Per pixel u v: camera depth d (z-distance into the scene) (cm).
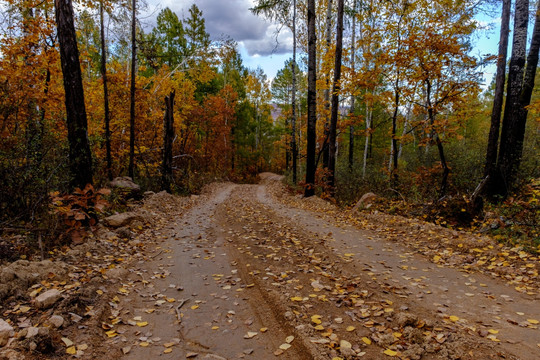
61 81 1098
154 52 1453
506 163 972
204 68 1838
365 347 286
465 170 1241
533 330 308
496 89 990
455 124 991
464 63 905
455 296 397
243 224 885
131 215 792
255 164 4384
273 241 683
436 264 528
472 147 1614
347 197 1344
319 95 2061
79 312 340
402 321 320
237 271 506
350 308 365
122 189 1088
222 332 325
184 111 2441
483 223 737
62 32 600
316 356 271
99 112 1596
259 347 298
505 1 968
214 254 599
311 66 1305
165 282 461
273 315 358
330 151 1382
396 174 1253
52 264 438
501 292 408
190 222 932
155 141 2047
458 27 905
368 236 725
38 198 587
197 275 490
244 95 3903
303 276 473
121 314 358
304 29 1936
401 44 989
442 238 647
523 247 546
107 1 1167
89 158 648
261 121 4612
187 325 339
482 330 306
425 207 900
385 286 429
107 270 469
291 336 310
